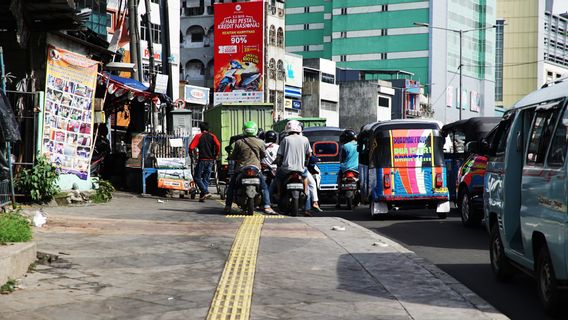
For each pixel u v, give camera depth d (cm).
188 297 695
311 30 13538
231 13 7788
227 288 739
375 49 12800
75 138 1608
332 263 897
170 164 2111
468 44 13488
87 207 1551
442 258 1053
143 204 1752
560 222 624
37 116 1495
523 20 16750
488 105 14075
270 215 1498
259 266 868
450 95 12900
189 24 8269
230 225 1266
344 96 10300
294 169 1535
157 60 6025
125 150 2405
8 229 838
